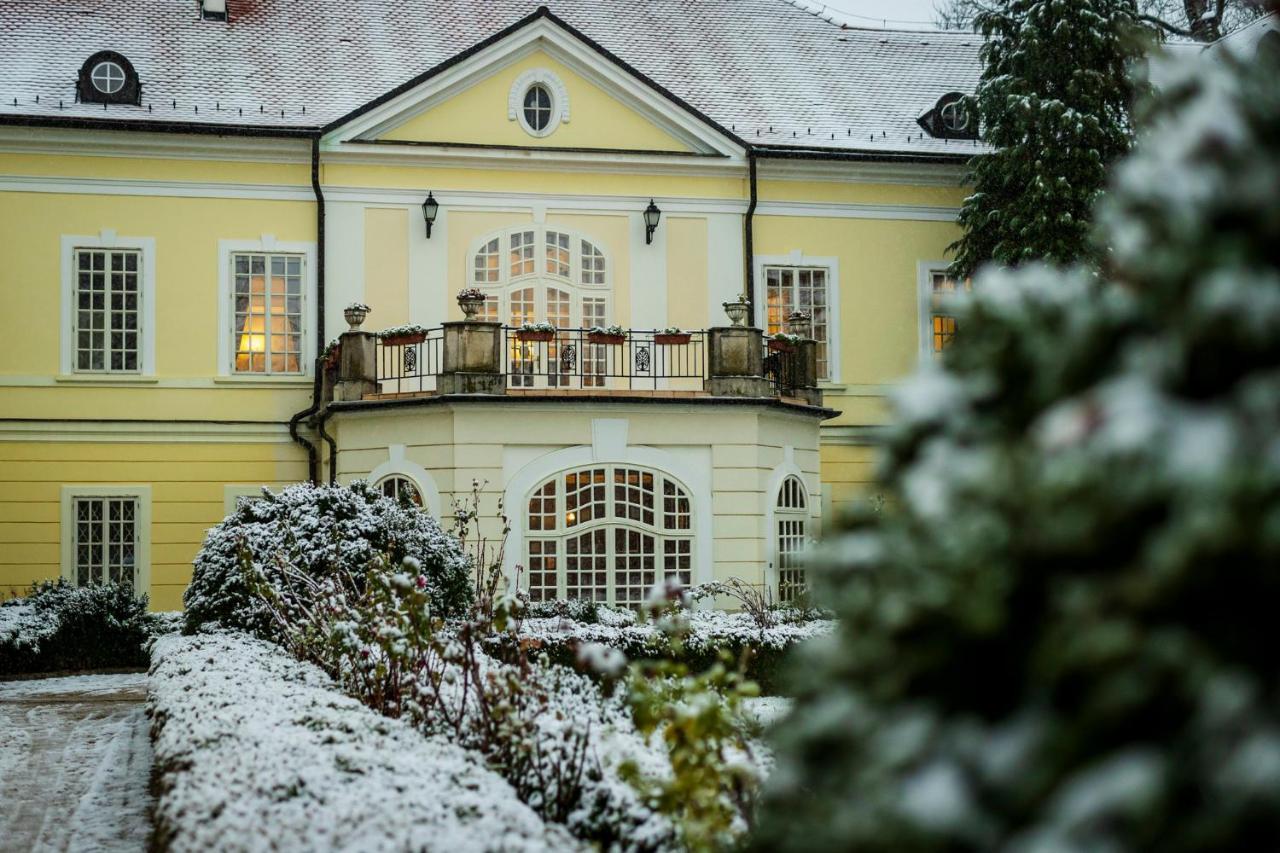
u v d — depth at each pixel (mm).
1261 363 2133
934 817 2078
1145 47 2807
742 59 25797
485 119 22141
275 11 24406
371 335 18828
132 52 22781
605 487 17938
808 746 2477
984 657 2285
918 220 23703
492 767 6879
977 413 2539
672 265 22766
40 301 21125
